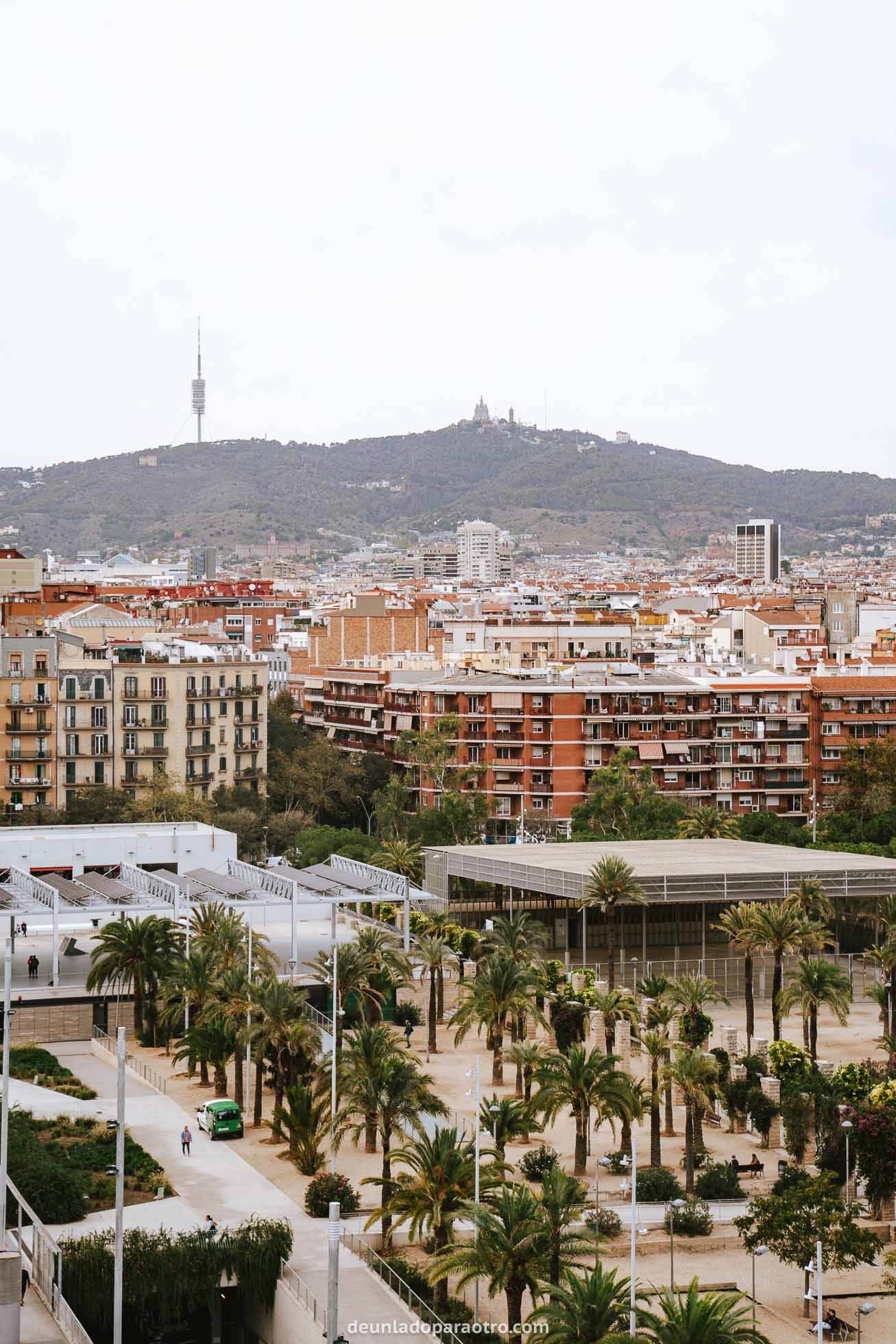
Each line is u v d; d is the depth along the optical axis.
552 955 193.88
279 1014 127.88
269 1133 128.00
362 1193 114.69
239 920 161.25
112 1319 93.38
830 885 186.88
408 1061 129.25
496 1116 118.12
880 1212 117.50
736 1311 81.44
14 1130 118.88
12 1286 79.31
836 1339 96.94
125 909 164.12
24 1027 157.00
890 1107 120.69
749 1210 109.38
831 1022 171.25
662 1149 130.75
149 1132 127.12
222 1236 98.12
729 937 198.75
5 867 180.00
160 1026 152.00
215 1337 100.06
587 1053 124.00
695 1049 131.62
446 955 166.75
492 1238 91.06
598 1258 89.75
